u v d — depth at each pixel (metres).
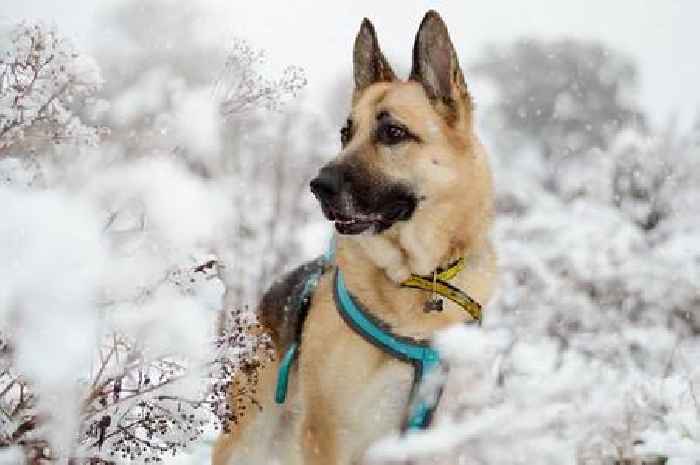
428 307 3.87
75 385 2.86
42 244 2.50
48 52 3.20
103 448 3.18
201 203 3.05
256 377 4.26
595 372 4.18
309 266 4.48
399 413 3.94
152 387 3.18
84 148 3.22
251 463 4.39
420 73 4.21
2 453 2.89
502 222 8.02
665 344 6.27
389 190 4.00
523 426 3.56
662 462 4.25
